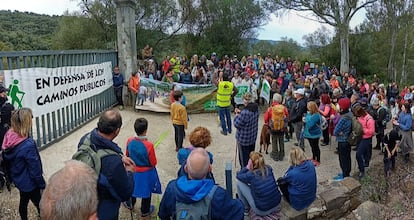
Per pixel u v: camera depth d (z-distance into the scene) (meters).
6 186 5.99
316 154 8.37
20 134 4.35
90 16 31.42
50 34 37.00
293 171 5.44
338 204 6.39
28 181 4.40
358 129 7.17
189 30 33.72
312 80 14.38
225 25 32.84
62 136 9.01
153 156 5.10
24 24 38.50
